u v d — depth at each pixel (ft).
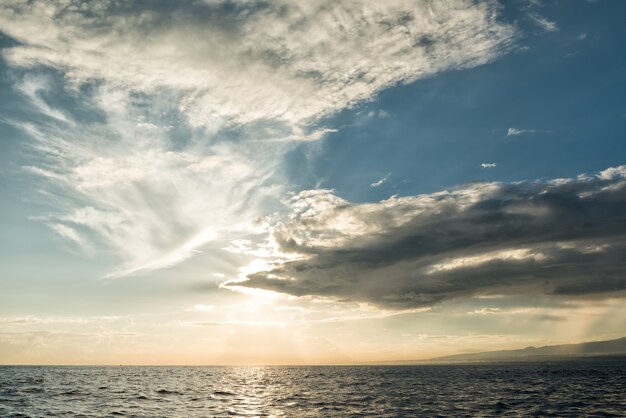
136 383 442.09
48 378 529.45
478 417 182.80
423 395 292.20
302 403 243.60
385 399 265.13
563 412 196.54
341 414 194.59
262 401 255.09
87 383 431.84
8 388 344.28
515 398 264.31
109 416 184.65
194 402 247.70
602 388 339.36
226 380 524.52
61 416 183.62
